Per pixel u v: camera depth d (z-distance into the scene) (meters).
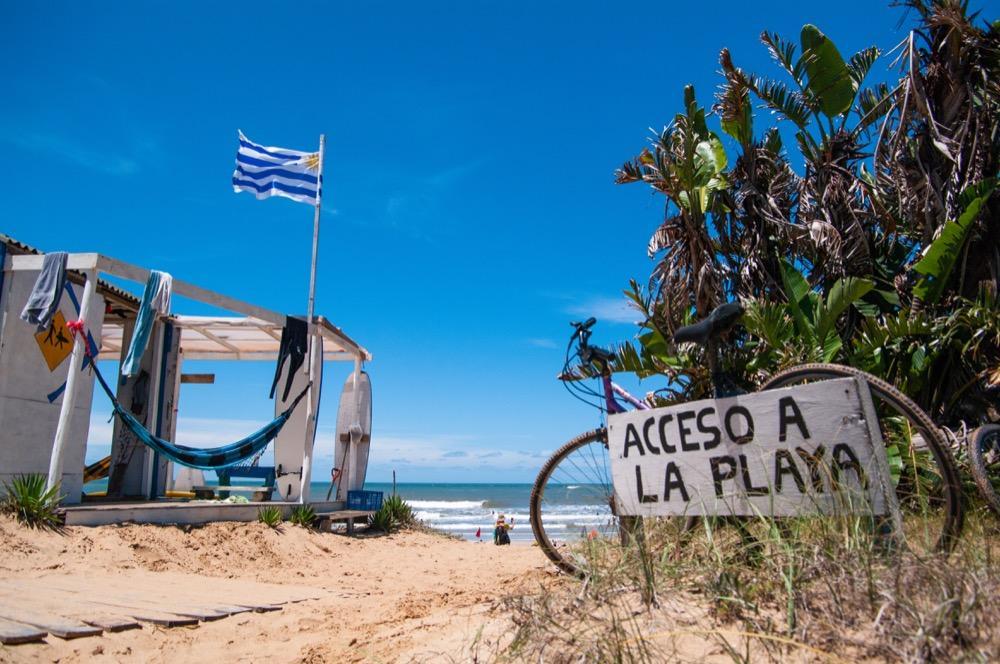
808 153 10.59
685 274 10.05
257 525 9.88
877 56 11.18
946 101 9.05
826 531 2.49
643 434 3.25
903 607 2.03
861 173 10.34
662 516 3.11
